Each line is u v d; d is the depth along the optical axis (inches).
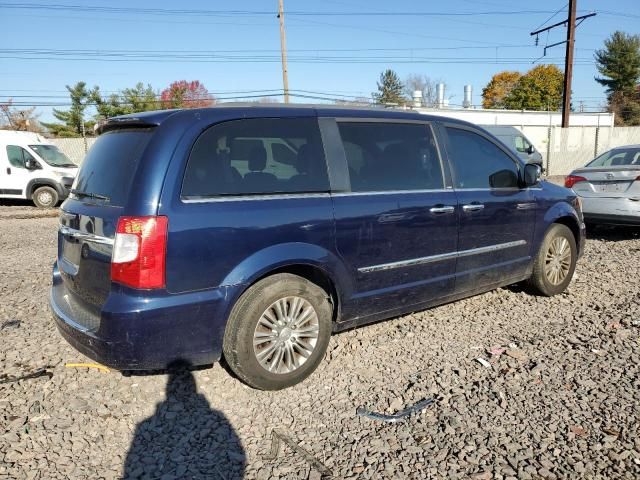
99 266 129.7
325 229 148.0
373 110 170.7
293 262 141.8
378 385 149.2
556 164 1101.7
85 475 111.4
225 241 131.2
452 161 184.9
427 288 177.3
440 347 174.6
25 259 308.2
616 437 122.8
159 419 132.9
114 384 149.6
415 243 169.8
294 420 132.1
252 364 139.0
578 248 238.2
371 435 125.3
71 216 146.1
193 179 130.1
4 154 605.6
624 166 335.9
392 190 165.8
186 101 2060.8
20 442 122.0
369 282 161.0
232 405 139.2
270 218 138.5
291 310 145.2
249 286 138.0
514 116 1381.6
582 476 109.9
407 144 174.4
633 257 300.8
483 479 109.3
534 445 120.3
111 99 1733.5
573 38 1045.8
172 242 124.1
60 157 651.5
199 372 156.4
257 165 141.3
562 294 230.2
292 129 149.8
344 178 155.4
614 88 2518.5
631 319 197.3
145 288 122.3
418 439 123.2
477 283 195.0
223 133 137.3
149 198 123.8
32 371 157.2
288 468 113.7
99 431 127.3
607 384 147.7
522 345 175.3
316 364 152.3
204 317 130.0
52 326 193.2
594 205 346.6
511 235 202.7
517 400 139.8
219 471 113.0
